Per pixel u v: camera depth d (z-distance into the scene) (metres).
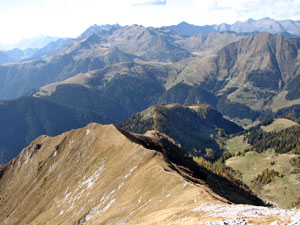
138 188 84.25
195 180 95.12
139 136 146.88
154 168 88.12
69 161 150.38
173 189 72.00
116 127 144.88
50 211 122.12
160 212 58.50
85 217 94.69
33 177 165.12
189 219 45.28
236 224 35.91
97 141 143.25
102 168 119.88
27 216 134.62
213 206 51.09
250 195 159.38
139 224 54.03
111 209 84.50
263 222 35.09
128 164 106.19
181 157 157.38
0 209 164.62
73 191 122.75
